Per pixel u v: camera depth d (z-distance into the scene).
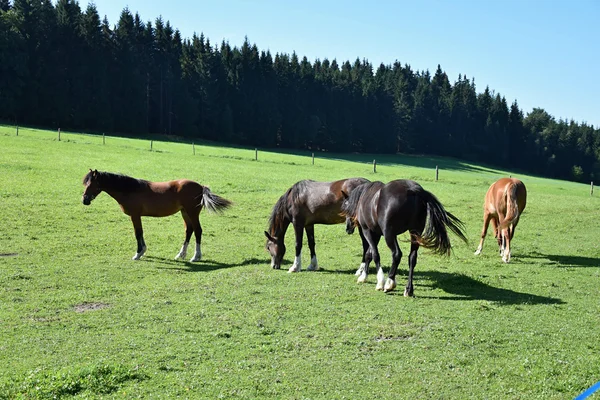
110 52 79.75
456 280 11.28
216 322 8.27
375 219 10.16
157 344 7.32
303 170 39.97
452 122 122.56
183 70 93.94
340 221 12.11
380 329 8.00
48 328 7.96
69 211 19.00
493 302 9.56
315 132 101.25
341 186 11.73
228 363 6.68
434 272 12.38
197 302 9.36
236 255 14.42
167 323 8.23
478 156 121.88
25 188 22.03
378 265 10.45
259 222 19.50
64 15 78.75
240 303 9.31
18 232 15.57
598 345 7.43
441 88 134.38
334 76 116.19
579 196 36.81
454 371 6.52
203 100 90.62
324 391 5.97
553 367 6.59
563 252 15.50
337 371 6.50
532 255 14.98
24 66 68.75
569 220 22.70
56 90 71.56
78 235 15.84
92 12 81.94
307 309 8.98
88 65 76.50
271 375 6.36
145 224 18.31
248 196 24.97
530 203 28.67
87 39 78.25
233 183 28.22
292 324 8.23
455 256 14.48
